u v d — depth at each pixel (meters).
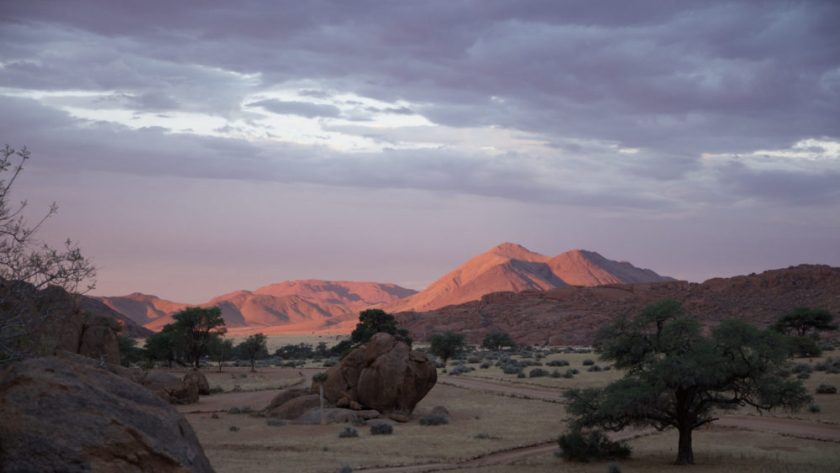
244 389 82.19
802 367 71.75
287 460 35.56
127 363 113.06
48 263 11.48
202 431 48.25
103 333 54.00
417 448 39.91
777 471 30.12
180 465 8.86
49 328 11.73
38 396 8.38
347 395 56.47
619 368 36.06
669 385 32.66
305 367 124.94
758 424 46.31
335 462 34.94
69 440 8.05
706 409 35.66
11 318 10.96
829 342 127.62
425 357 57.03
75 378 9.04
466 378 87.44
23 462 7.70
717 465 32.62
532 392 70.81
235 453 38.22
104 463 8.11
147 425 9.09
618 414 33.47
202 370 113.62
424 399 66.69
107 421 8.52
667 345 34.25
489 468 33.19
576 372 86.62
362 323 139.75
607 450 36.44
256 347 113.06
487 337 170.88
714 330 34.34
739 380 33.75
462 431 47.25
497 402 63.75
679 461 33.84
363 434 46.25
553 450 39.94
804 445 38.50
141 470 8.43
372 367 56.00
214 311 112.94
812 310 126.75
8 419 8.02
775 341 32.75
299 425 50.81
